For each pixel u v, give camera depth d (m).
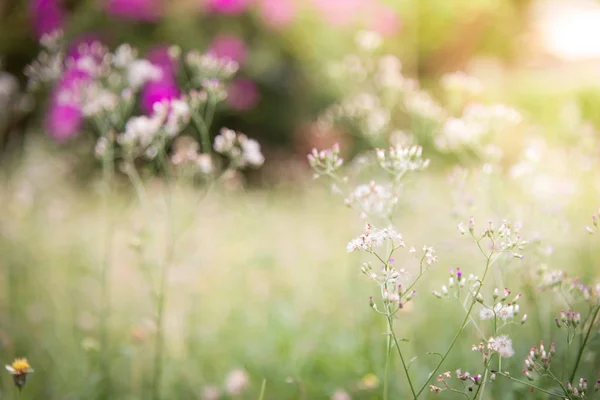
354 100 3.13
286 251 3.54
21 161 4.74
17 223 3.46
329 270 3.14
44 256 3.29
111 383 2.18
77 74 2.51
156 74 2.24
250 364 2.27
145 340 2.31
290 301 2.87
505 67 7.82
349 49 6.11
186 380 2.27
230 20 6.25
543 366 1.27
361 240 1.29
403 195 2.29
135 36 6.10
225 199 3.43
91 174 5.28
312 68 6.21
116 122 2.21
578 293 1.47
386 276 1.29
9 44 6.66
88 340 2.24
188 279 2.63
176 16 6.15
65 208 3.99
